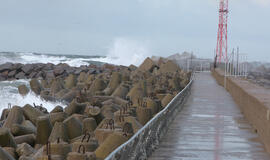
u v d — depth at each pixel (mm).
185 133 16094
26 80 65938
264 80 28984
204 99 31266
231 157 12188
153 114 19938
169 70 66688
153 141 12625
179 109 23375
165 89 30562
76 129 17047
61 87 38812
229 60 46219
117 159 7555
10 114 20703
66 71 72688
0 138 14688
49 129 17156
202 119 20328
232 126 18297
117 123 14383
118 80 38438
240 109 24656
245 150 13250
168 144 13781
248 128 17812
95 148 10891
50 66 77125
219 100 30672
